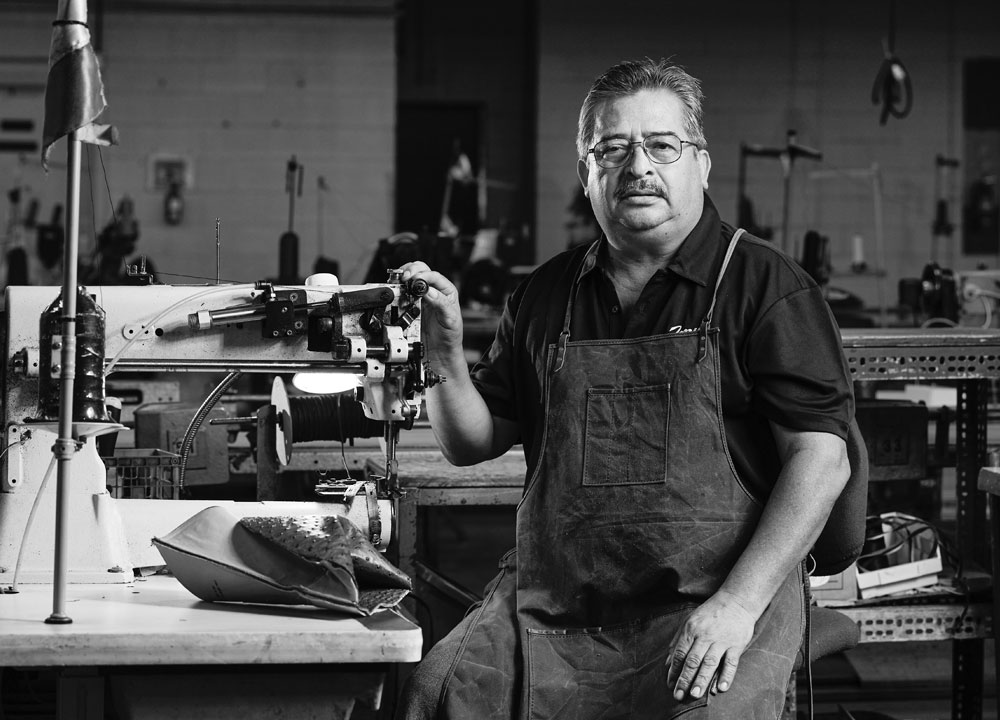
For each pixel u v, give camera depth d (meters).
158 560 1.96
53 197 9.18
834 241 10.16
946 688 3.55
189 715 1.59
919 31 10.19
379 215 9.50
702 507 1.94
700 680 1.75
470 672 1.92
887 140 10.17
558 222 10.13
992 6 10.19
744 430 2.02
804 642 2.01
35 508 1.83
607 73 2.12
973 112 10.20
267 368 1.95
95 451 1.92
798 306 2.00
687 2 10.09
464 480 2.82
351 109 9.45
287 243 6.16
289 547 1.68
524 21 10.72
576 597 1.99
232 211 9.41
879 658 3.76
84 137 1.61
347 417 2.59
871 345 2.81
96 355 1.65
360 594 1.69
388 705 2.69
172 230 9.37
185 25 9.30
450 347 2.06
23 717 2.86
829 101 10.17
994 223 10.18
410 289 1.93
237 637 1.52
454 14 10.70
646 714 1.87
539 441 2.08
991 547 2.79
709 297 2.03
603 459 1.99
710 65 10.13
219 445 3.24
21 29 9.10
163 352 1.92
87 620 1.60
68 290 1.59
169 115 9.32
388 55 9.44
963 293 4.60
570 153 10.09
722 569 1.93
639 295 2.09
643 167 2.02
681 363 1.97
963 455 3.05
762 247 2.05
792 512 1.90
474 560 5.80
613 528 1.96
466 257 8.45
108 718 1.72
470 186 9.77
